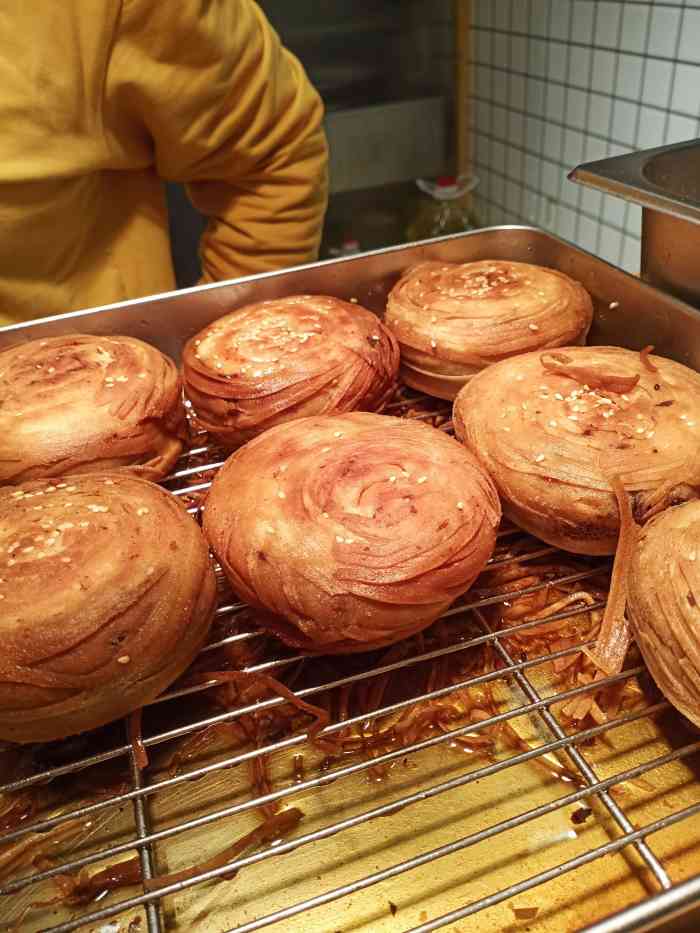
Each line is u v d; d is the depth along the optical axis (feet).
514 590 0.84
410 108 2.23
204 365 1.00
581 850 0.62
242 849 0.64
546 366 0.91
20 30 1.05
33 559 0.69
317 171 1.36
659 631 0.66
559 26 1.79
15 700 0.64
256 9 1.28
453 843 0.56
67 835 0.66
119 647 0.66
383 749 0.72
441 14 2.13
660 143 1.62
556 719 0.72
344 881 0.62
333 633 0.69
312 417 0.89
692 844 0.61
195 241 1.95
